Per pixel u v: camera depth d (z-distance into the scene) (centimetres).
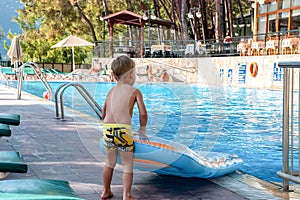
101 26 3369
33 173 399
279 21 2066
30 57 3756
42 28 3281
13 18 3659
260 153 589
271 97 1352
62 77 2416
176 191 352
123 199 326
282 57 1570
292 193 352
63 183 244
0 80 2281
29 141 562
